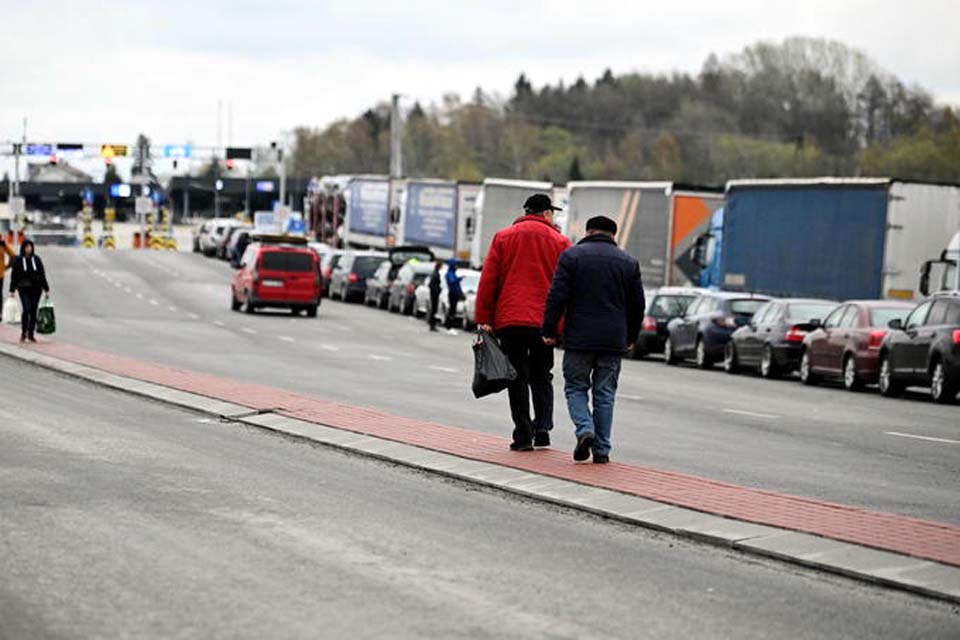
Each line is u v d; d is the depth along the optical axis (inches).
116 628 779.4
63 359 2719.0
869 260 3742.6
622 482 1325.0
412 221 6998.0
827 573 989.8
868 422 2193.7
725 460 1605.6
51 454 1462.8
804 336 3253.0
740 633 812.6
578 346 1441.9
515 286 1514.5
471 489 1323.8
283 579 909.8
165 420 1840.6
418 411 2036.2
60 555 965.8
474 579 928.9
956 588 924.0
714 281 4579.2
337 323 4800.7
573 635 791.7
